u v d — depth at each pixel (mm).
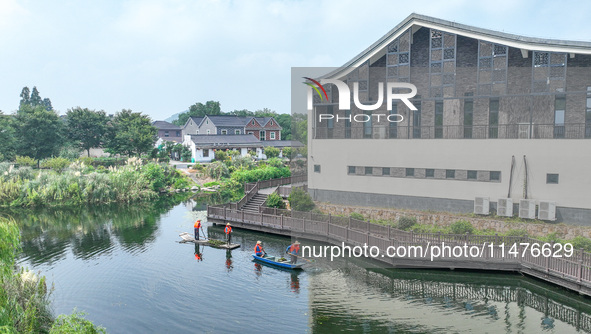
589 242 15859
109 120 65188
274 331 12586
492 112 20516
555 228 17312
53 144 56031
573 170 17625
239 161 54344
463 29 20188
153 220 29156
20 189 35188
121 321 13469
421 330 12422
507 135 19953
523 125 19688
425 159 20094
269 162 54312
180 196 40406
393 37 21484
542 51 18922
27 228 26922
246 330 12719
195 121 77312
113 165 55375
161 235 24688
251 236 24328
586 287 13992
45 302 13523
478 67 20297
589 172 17359
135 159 45094
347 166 21359
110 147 61500
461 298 14883
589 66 18891
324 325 12867
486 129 20500
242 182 44750
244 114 117438
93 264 19250
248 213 25391
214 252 21047
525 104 19828
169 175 45594
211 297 15312
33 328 11539
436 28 20734
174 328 12984
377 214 20078
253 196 29781
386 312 13734
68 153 55156
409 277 16828
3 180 36438
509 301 14656
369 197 20938
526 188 18438
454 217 18938
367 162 21000
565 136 18984
